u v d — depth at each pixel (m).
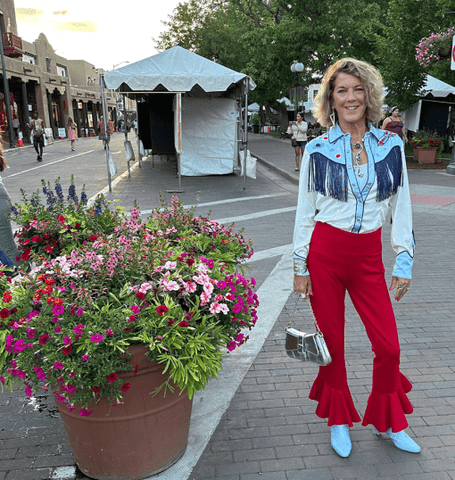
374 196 2.27
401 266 2.42
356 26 23.02
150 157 21.89
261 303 4.76
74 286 2.53
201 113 14.39
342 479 2.43
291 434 2.80
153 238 3.21
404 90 17.14
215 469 2.51
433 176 13.54
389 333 2.41
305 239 2.42
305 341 2.47
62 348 2.09
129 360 2.15
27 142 34.53
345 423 2.63
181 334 2.27
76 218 4.08
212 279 2.60
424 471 2.47
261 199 10.80
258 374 3.46
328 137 2.31
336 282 2.39
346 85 2.19
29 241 3.96
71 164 19.30
